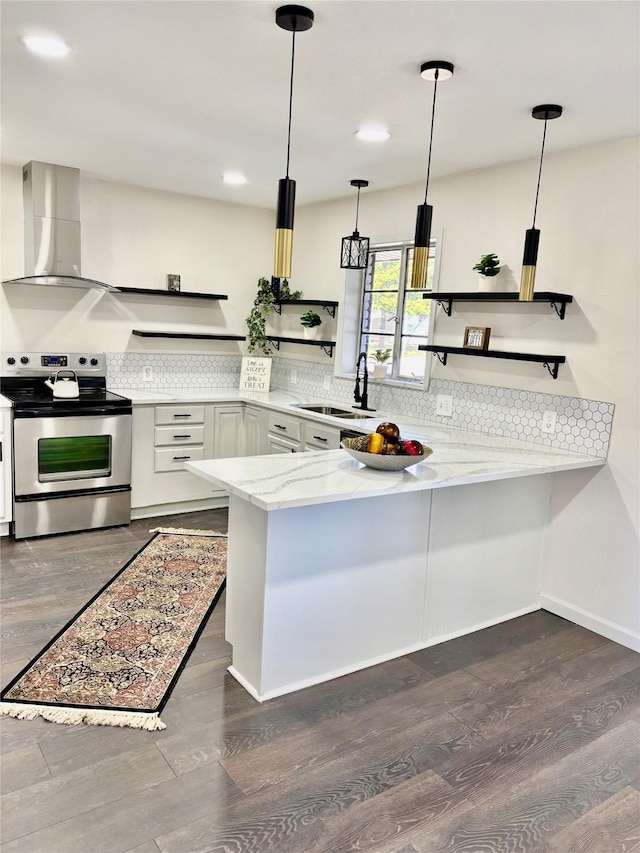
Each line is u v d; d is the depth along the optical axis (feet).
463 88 8.24
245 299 18.38
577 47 6.92
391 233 14.53
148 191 16.24
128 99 9.38
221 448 16.56
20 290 14.90
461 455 10.20
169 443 15.60
